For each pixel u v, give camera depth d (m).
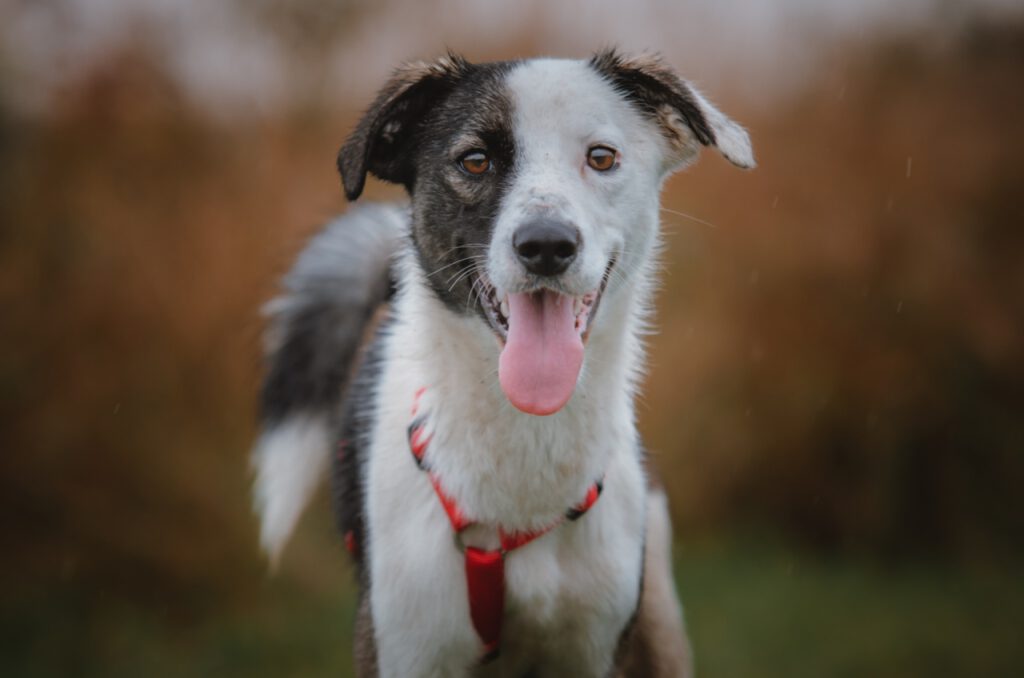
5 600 7.52
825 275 9.11
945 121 9.45
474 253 3.76
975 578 8.88
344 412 4.57
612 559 3.92
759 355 9.15
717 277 9.19
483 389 3.73
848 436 9.21
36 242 7.74
